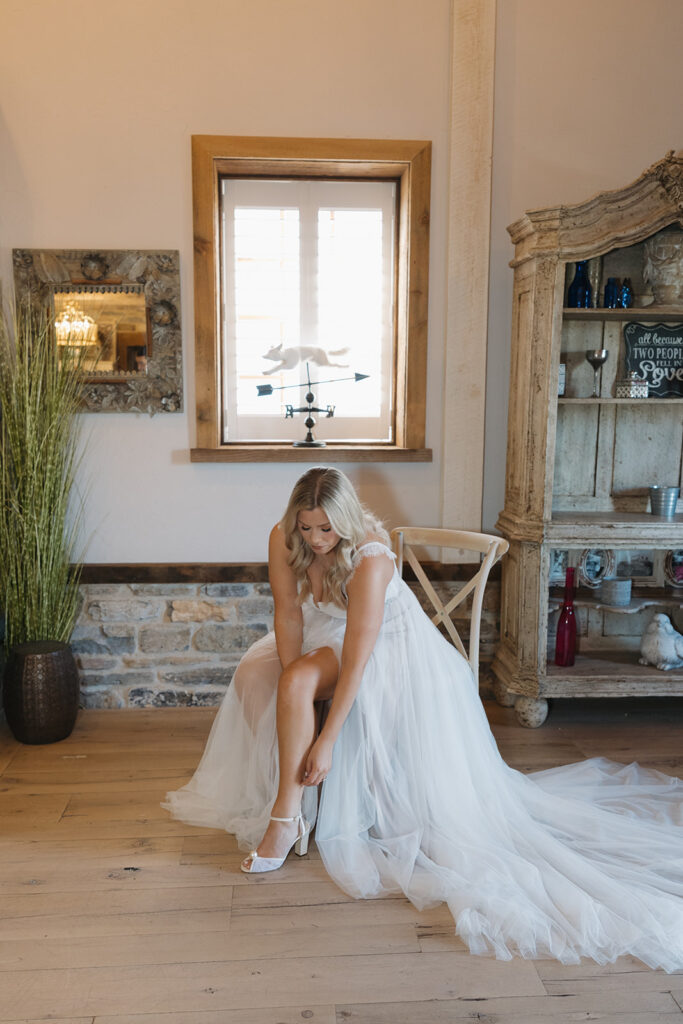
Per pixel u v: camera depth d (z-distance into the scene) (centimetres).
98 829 253
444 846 228
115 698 354
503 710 353
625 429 354
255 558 355
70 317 332
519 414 330
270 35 326
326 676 238
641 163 345
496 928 201
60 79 322
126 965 192
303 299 358
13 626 321
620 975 190
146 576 345
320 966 192
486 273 342
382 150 332
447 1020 175
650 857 228
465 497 355
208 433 343
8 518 316
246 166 339
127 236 332
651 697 371
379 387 367
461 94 331
